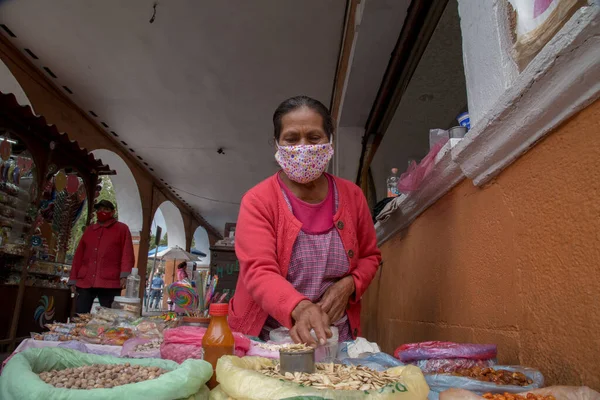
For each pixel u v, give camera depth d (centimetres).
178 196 1443
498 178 139
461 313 171
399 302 297
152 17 547
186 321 190
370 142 534
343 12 525
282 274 167
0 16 559
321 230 171
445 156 170
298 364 98
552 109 103
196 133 912
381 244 376
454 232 183
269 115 820
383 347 354
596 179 92
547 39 107
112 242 557
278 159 173
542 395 84
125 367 105
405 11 357
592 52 87
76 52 632
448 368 115
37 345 174
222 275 762
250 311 172
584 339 94
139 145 989
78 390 84
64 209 630
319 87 711
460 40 298
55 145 560
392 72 420
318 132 169
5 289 482
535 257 115
